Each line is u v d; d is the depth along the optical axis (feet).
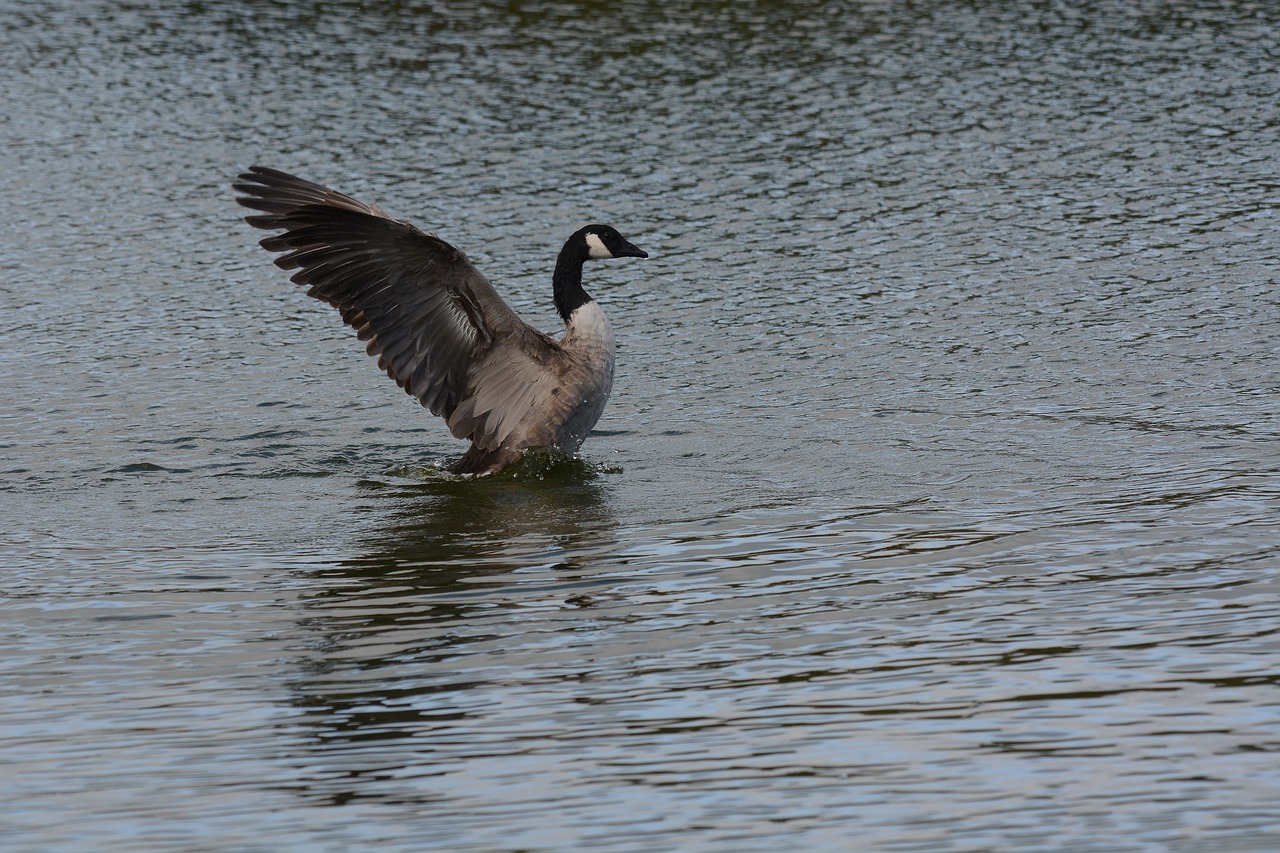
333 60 106.32
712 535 43.01
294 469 50.88
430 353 47.65
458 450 52.85
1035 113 92.68
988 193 80.79
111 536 44.42
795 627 35.99
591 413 50.24
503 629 36.47
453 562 41.47
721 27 111.96
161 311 68.03
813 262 72.38
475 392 49.01
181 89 100.53
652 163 85.97
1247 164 83.61
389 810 27.84
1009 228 75.87
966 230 75.82
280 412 56.49
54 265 73.51
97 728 31.65
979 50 105.29
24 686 33.88
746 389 57.72
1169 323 63.26
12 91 100.48
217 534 44.50
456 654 35.06
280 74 103.40
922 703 31.58
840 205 79.77
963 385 57.26
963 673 32.96
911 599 37.52
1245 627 34.73
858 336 63.21
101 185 84.53
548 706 32.04
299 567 41.39
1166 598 36.78
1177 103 93.56
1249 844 25.64
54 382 59.36
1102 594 37.27
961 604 37.06
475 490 48.21
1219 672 32.40
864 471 48.60
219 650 35.70
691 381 58.80
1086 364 59.06
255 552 42.78
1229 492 44.80
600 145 88.79
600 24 113.50
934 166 84.89
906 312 65.82
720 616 36.88
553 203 79.97
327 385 59.52
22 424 54.85
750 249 74.33
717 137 89.97
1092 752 29.12
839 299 67.67
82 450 52.37
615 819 27.20
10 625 37.52
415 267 45.42
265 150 88.74
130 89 100.83
